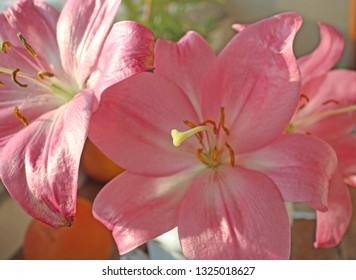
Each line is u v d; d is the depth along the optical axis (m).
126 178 0.63
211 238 0.60
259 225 0.60
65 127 0.60
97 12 0.64
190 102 0.64
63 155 0.59
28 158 0.61
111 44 0.60
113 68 0.59
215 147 0.64
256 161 0.64
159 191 0.64
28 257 0.80
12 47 0.68
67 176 0.58
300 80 0.61
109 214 0.63
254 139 0.63
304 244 0.86
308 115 0.72
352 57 1.53
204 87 0.63
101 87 0.59
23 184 0.60
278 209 0.61
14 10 0.69
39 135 0.62
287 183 0.62
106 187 0.63
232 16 1.60
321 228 0.67
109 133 0.62
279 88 0.62
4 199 0.93
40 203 0.59
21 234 0.94
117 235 0.63
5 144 0.64
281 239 0.60
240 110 0.63
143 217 0.63
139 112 0.62
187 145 0.64
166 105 0.63
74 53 0.65
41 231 0.80
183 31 0.93
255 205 0.61
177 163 0.64
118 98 0.62
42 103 0.67
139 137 0.63
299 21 0.61
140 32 0.60
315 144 0.63
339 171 0.68
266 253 0.60
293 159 0.63
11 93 0.67
